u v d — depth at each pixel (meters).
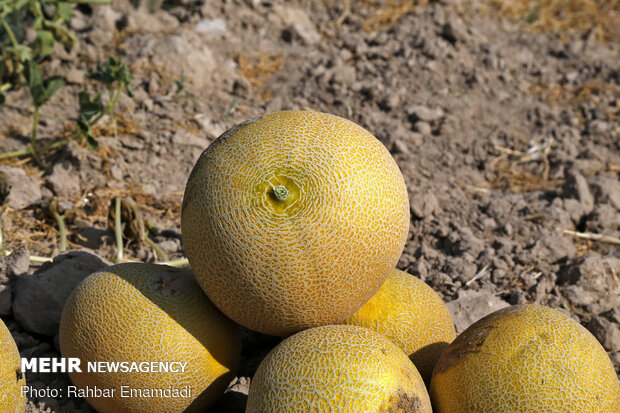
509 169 1.34
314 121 0.73
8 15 1.36
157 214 1.15
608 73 1.60
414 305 0.78
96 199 1.14
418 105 1.47
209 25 1.64
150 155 1.25
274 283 0.70
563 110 1.50
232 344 0.78
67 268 0.92
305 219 0.68
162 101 1.35
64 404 0.84
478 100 1.52
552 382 0.67
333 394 0.66
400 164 1.32
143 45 1.48
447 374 0.71
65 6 1.41
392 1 1.83
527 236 1.15
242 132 0.73
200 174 0.72
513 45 1.72
